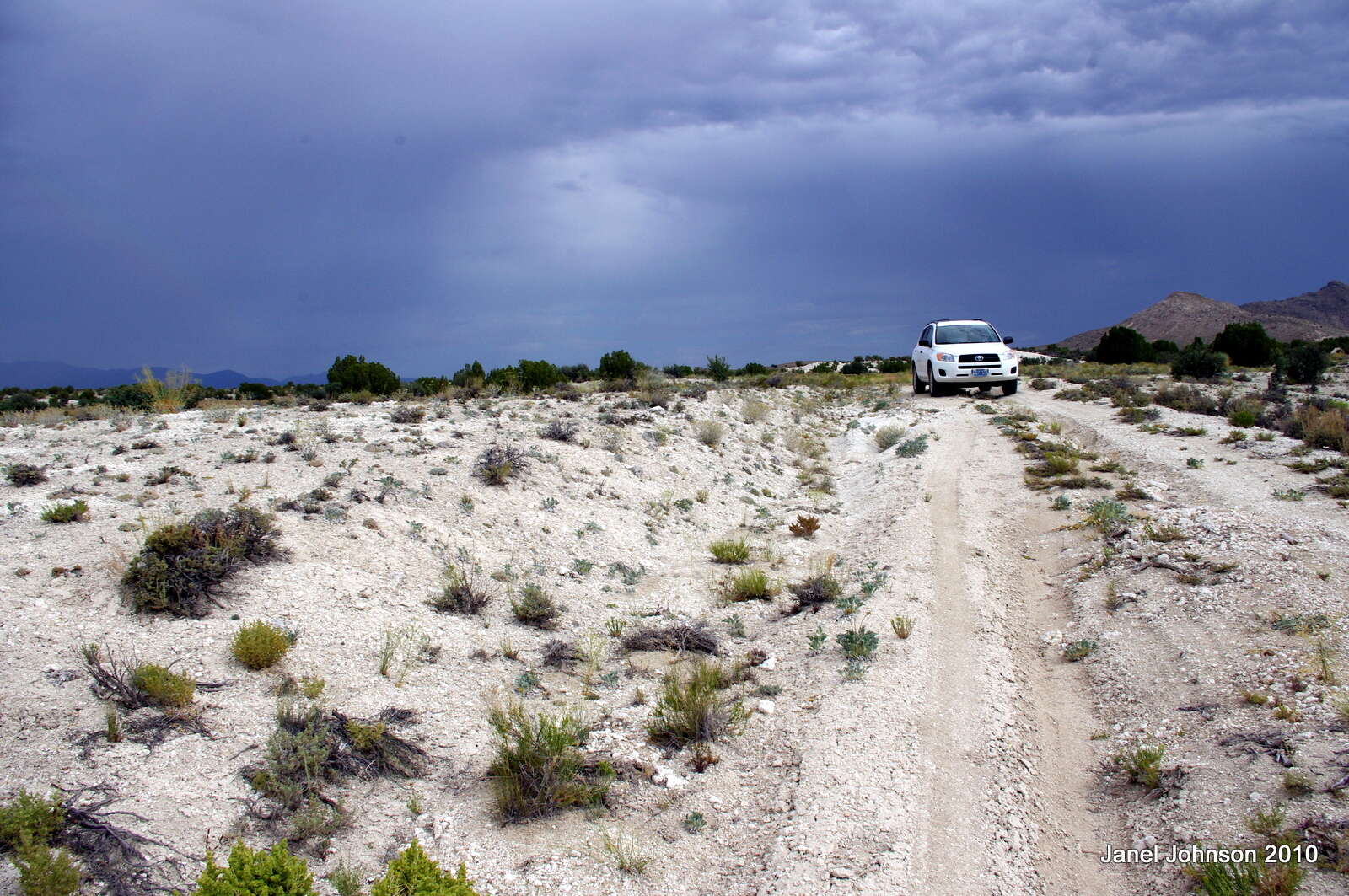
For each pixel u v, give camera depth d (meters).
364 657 6.05
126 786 4.31
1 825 3.80
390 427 12.55
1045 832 4.47
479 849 4.34
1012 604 7.72
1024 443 14.38
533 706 5.83
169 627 5.89
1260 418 15.34
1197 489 10.49
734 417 17.03
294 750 4.72
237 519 7.18
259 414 13.79
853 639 6.47
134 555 6.60
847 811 4.50
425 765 5.02
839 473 14.61
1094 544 8.81
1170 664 5.99
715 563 9.34
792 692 6.08
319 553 7.50
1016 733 5.39
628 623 7.55
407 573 7.62
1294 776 4.34
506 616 7.30
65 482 8.76
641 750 5.35
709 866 4.25
